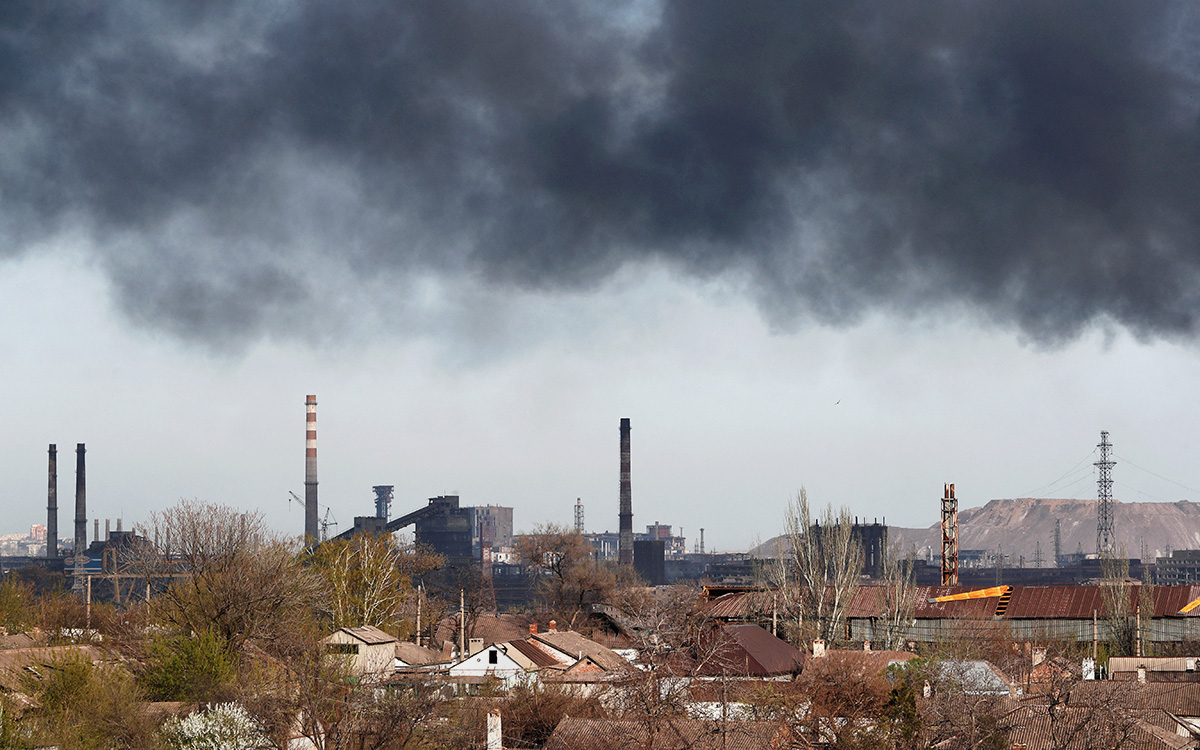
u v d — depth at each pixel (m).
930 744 111.44
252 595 174.00
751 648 181.38
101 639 185.25
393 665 199.25
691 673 134.00
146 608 186.38
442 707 137.00
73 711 128.62
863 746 110.38
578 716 140.12
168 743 122.75
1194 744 131.62
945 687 130.50
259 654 163.88
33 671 139.50
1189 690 157.12
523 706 141.88
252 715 124.81
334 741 119.44
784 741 115.31
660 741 120.12
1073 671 161.00
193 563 181.50
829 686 131.62
